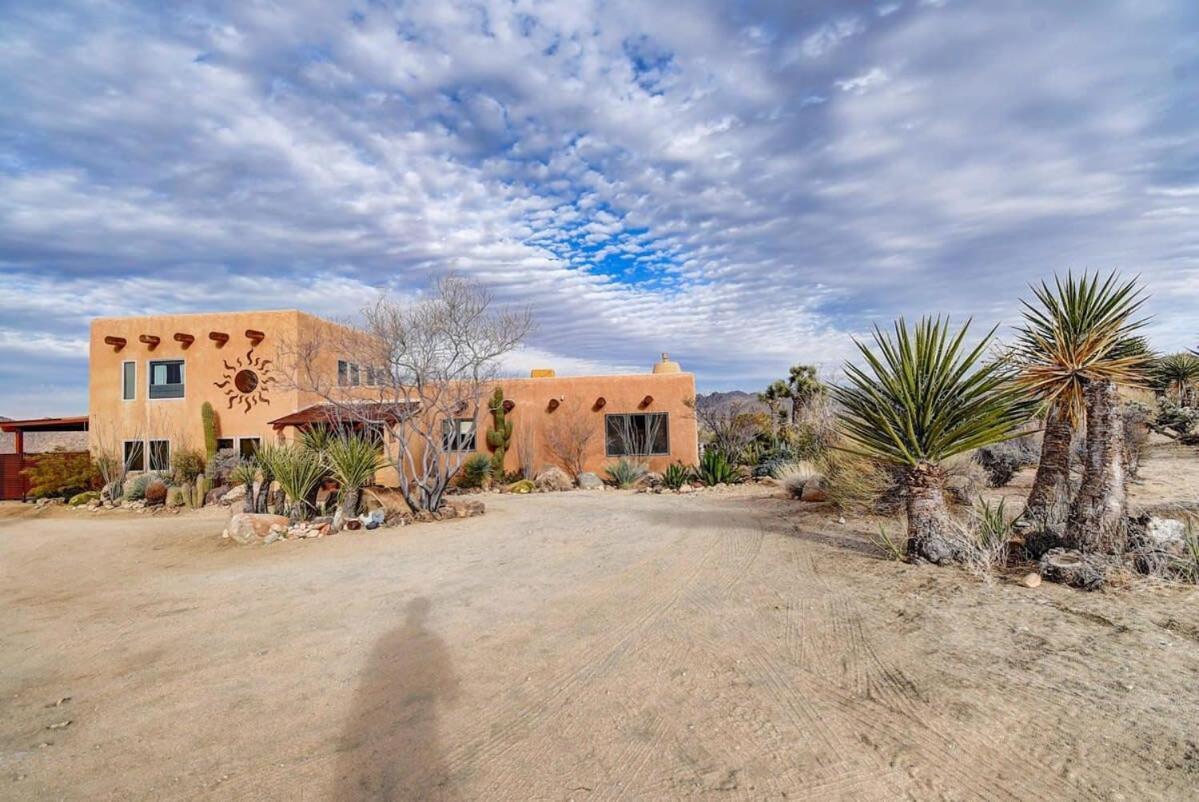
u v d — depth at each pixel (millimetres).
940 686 3615
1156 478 10438
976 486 9852
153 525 14484
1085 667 3699
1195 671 3537
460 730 3465
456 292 13562
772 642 4570
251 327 21328
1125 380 6203
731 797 2730
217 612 6281
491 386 17781
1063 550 5727
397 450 19188
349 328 15188
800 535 8703
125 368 21938
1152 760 2742
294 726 3598
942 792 2662
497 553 8727
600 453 22188
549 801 2775
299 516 11945
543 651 4656
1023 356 7305
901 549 7113
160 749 3381
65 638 5625
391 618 5727
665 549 8359
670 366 25031
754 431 23500
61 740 3531
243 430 21125
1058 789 2617
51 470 20438
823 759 2977
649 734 3328
